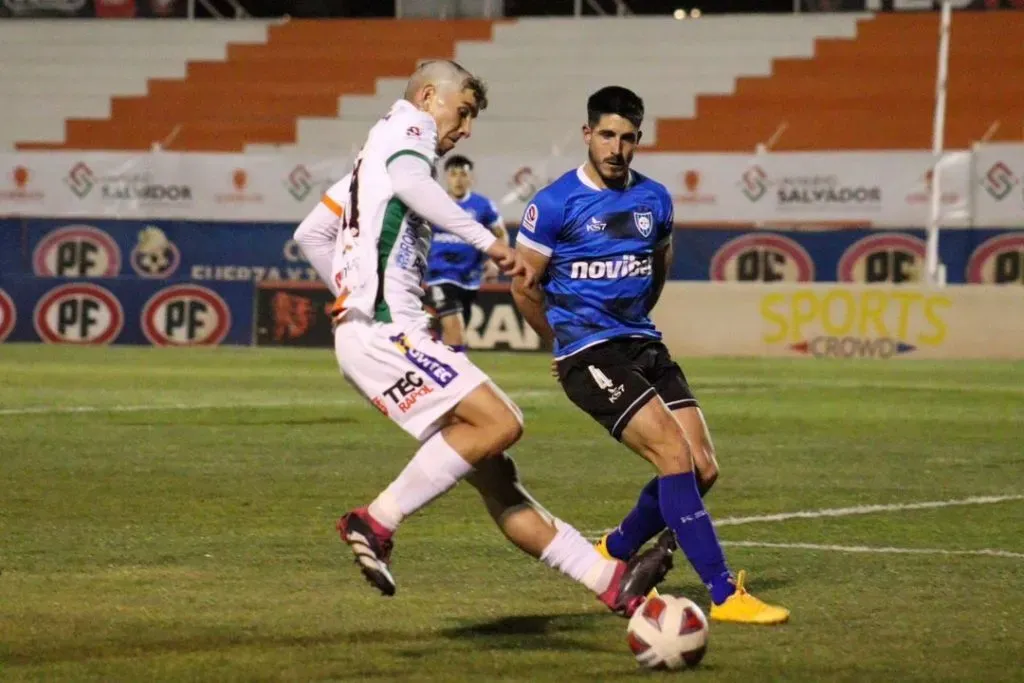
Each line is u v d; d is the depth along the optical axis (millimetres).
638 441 17516
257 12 99438
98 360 60594
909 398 46562
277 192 74688
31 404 42906
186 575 19609
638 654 14797
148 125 90250
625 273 18172
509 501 16094
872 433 37594
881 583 19406
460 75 16422
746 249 69188
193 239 72188
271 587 18875
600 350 18016
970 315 63312
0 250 73312
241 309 70062
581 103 87312
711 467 18203
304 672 14617
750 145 83562
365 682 14281
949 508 25984
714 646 15883
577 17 90312
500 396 15758
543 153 81312
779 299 65062
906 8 86625
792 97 85062
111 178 75750
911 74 84500
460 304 51312
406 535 22750
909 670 14852
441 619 17141
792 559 21125
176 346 70062
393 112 16344
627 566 15812
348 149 87375
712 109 85438
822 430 38188
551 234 18203
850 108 83938
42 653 15312
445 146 16578
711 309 65500
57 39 94062
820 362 61688
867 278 68500
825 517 24969
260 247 71812
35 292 71438
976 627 16875
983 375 55281
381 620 17062
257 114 89875
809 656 15430
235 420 39250
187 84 92062
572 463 31781
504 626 16828
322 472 29969
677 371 18594
